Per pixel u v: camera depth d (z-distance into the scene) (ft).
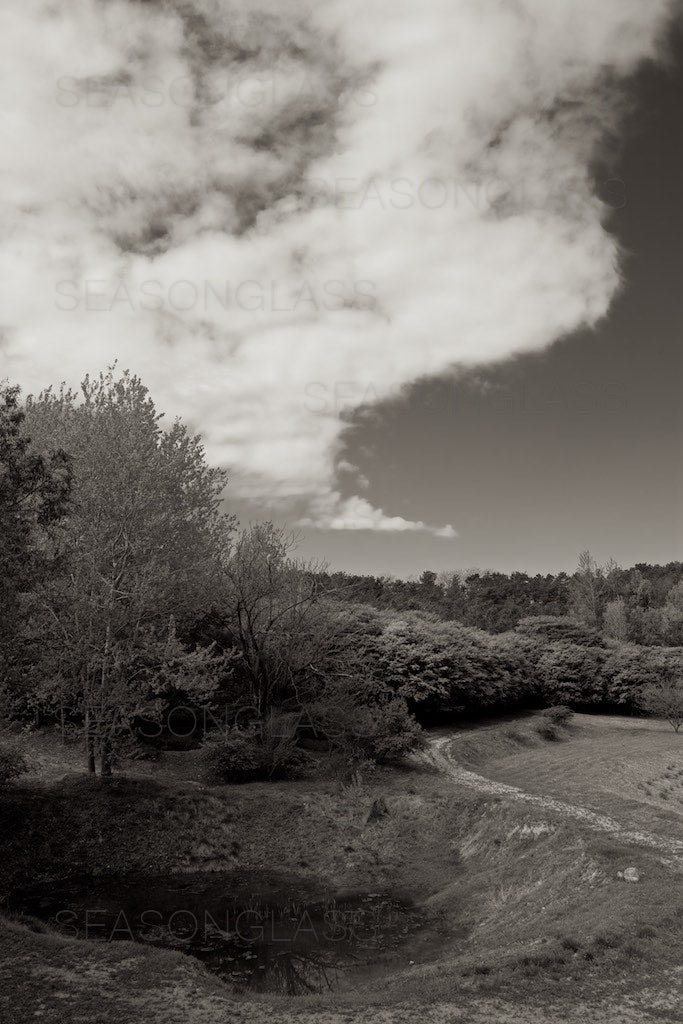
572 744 173.27
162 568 97.66
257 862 85.40
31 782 92.48
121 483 98.48
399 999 40.63
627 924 49.78
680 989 40.81
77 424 103.81
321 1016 38.34
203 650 98.58
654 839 75.46
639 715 236.63
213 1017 37.99
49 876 76.28
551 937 51.11
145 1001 39.75
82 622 95.04
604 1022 36.86
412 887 78.54
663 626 344.08
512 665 205.98
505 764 144.77
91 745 97.45
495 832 84.38
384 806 99.66
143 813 88.02
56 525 90.07
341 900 74.13
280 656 126.00
